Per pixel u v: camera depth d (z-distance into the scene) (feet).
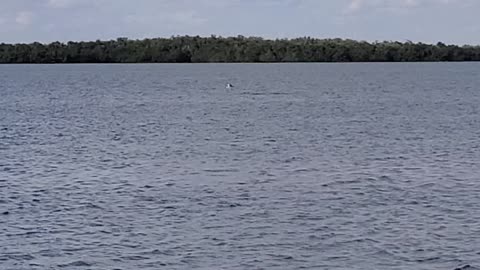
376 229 72.43
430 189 90.48
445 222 74.95
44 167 107.04
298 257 64.49
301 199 85.25
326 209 80.33
